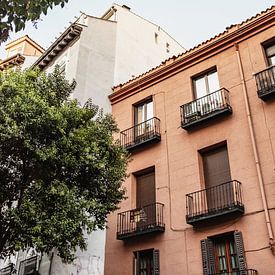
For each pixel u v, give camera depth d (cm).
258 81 1402
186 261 1322
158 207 1500
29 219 1064
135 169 1680
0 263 1850
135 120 1861
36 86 1309
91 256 1577
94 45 2173
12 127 1094
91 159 1209
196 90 1655
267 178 1235
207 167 1456
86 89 1962
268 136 1297
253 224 1200
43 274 1470
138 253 1494
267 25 1498
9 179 1193
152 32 2709
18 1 598
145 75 1894
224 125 1441
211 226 1303
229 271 1208
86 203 1150
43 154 1117
